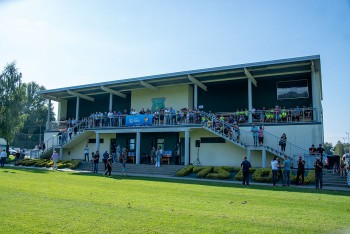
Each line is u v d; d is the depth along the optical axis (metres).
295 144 25.36
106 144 35.19
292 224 7.64
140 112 31.77
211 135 28.95
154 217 8.02
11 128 44.03
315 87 26.00
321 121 24.98
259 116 27.81
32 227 6.77
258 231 6.90
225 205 10.30
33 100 92.56
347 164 19.66
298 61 25.05
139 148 29.78
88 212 8.46
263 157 24.25
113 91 35.34
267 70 27.58
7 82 45.06
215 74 29.02
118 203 10.01
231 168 23.64
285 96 29.25
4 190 12.32
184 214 8.52
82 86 35.19
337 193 14.98
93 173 24.75
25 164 32.41
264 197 12.61
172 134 31.00
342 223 7.82
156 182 18.19
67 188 13.77
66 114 41.47
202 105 32.41
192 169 24.45
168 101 33.56
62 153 35.50
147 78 31.11
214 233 6.64
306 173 21.27
